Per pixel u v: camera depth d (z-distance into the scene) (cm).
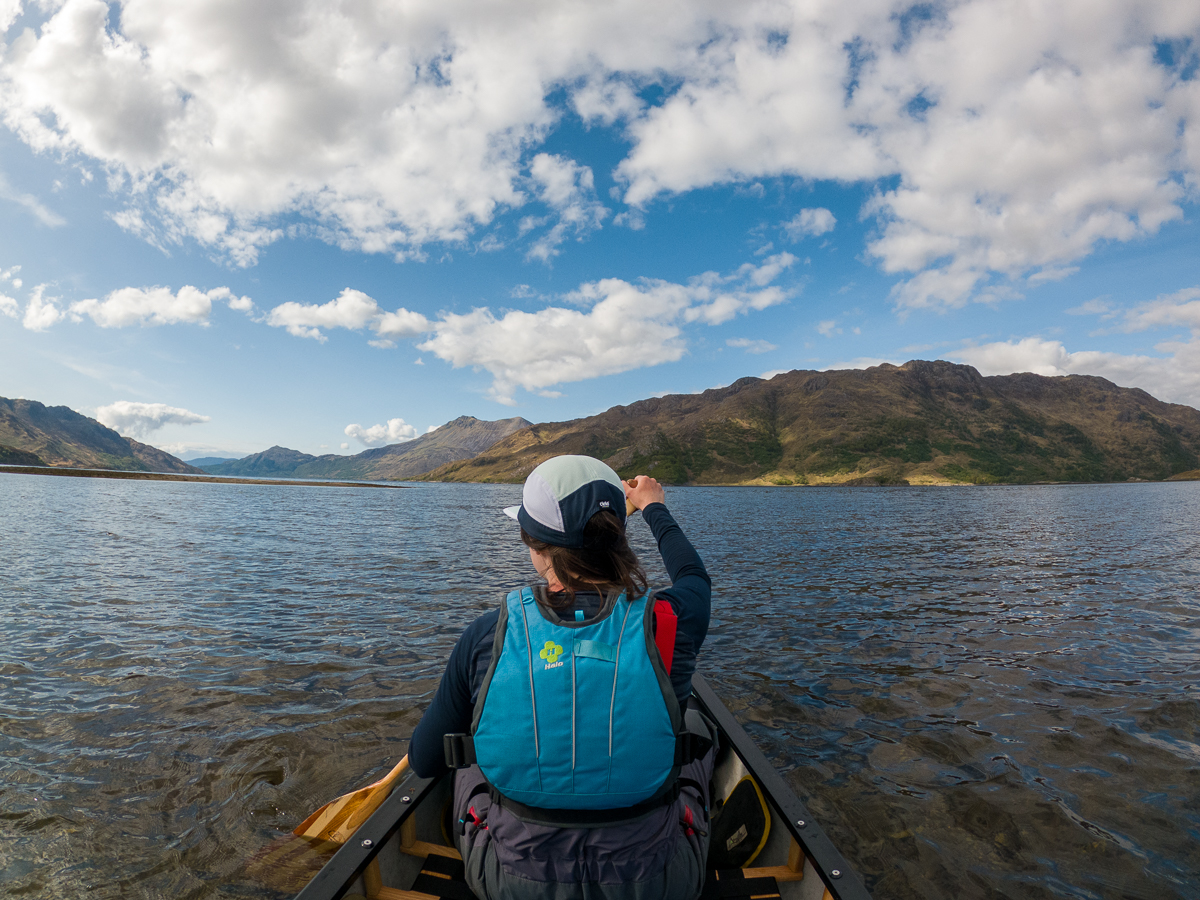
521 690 191
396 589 1529
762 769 356
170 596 1376
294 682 828
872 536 3209
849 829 509
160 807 522
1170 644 1066
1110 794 564
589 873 200
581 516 204
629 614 200
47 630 1062
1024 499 9194
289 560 2030
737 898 289
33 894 413
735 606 1372
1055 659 975
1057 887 437
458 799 264
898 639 1091
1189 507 6400
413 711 735
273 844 470
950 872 455
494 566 1994
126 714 714
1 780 559
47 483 9988
